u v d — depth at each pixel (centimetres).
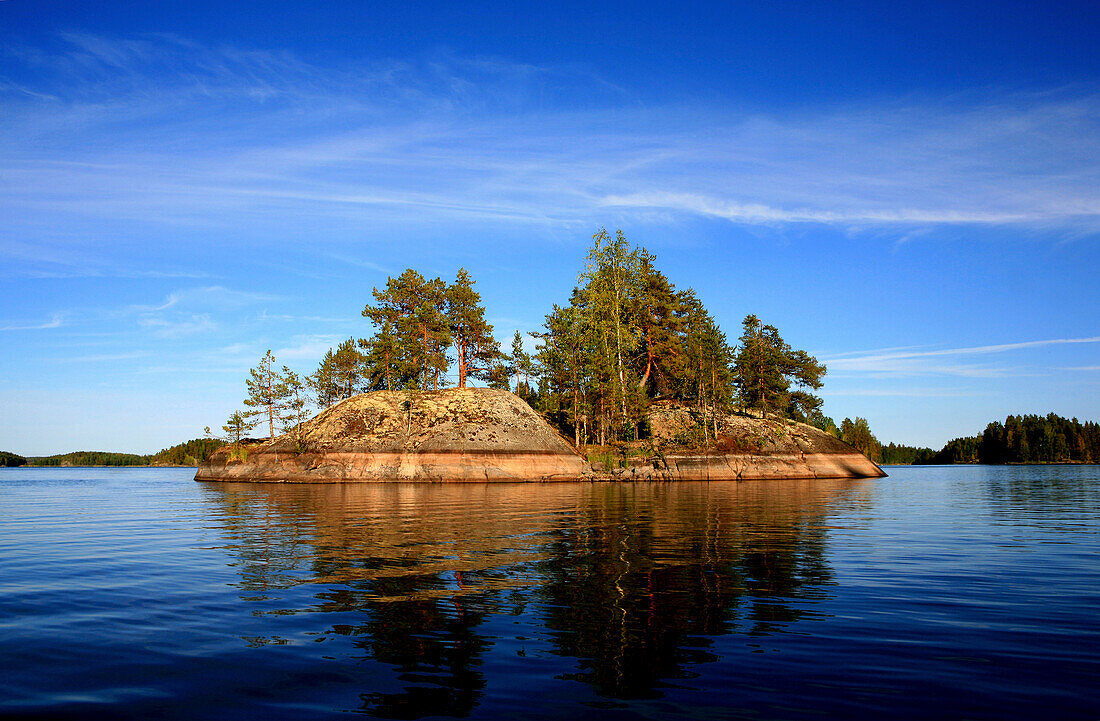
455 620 935
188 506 3184
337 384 9294
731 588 1149
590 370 7256
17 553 1588
